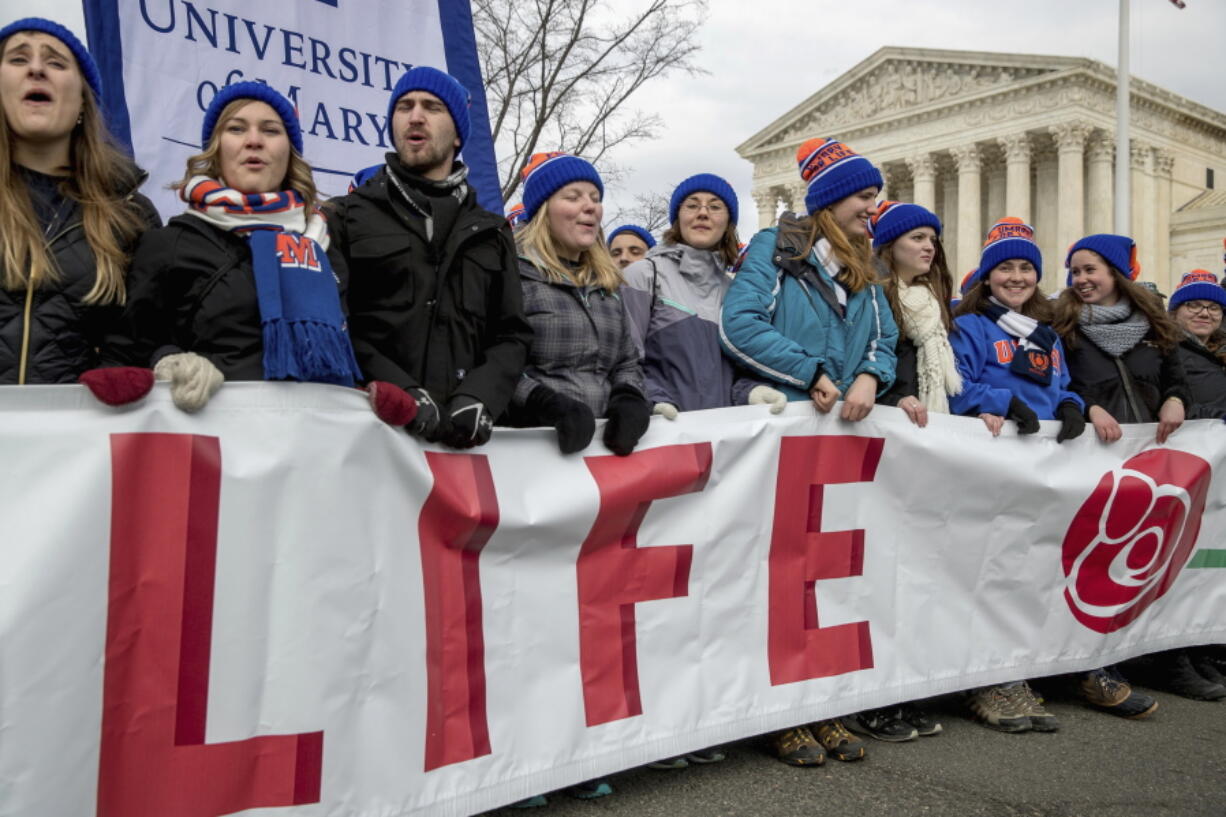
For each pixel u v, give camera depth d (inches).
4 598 79.1
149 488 86.8
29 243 90.8
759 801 117.6
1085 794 123.7
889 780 126.3
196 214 96.3
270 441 92.5
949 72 1792.6
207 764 88.0
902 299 158.9
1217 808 120.5
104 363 94.0
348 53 157.6
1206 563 189.0
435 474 104.3
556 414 115.4
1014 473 158.2
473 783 105.0
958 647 152.9
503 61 491.2
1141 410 182.5
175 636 87.3
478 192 173.0
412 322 108.9
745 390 143.9
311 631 93.4
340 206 110.9
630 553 121.9
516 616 111.5
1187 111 1889.8
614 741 117.4
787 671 134.4
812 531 138.9
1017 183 1708.9
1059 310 187.0
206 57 142.9
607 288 131.0
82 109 97.4
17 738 79.0
